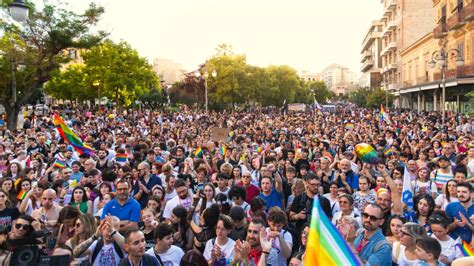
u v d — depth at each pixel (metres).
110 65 52.09
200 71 66.62
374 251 5.00
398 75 70.62
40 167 11.44
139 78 54.38
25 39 29.62
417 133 19.89
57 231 6.17
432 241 4.70
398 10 70.56
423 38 50.81
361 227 6.08
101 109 50.31
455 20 35.34
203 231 6.38
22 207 7.70
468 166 10.11
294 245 6.28
